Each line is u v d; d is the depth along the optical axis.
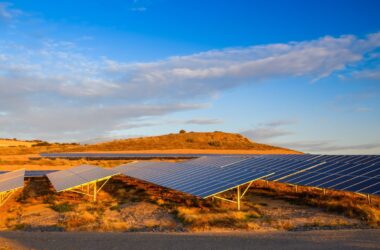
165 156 71.31
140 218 20.91
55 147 114.12
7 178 29.14
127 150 102.62
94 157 68.75
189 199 26.27
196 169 30.44
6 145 128.00
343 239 13.15
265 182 33.62
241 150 109.06
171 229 17.33
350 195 26.38
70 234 15.24
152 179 30.09
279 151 112.19
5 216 22.53
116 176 41.78
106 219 20.42
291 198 26.16
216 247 12.52
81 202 26.62
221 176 25.36
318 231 14.95
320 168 25.50
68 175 31.36
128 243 13.30
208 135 133.00
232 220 18.30
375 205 21.91
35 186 35.62
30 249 12.73
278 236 14.02
